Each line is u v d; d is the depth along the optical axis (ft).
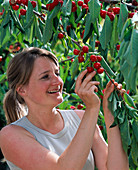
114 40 4.15
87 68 3.93
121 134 4.11
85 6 4.19
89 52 4.28
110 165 4.31
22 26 4.96
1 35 4.58
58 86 4.13
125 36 3.43
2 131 4.19
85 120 3.77
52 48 4.81
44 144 4.12
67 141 4.40
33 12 4.62
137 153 4.16
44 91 4.06
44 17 4.86
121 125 4.11
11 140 3.98
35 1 4.67
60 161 3.59
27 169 3.79
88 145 3.66
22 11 4.60
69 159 3.54
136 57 3.15
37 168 3.69
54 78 4.10
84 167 4.30
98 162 4.58
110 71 4.09
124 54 3.29
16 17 4.74
